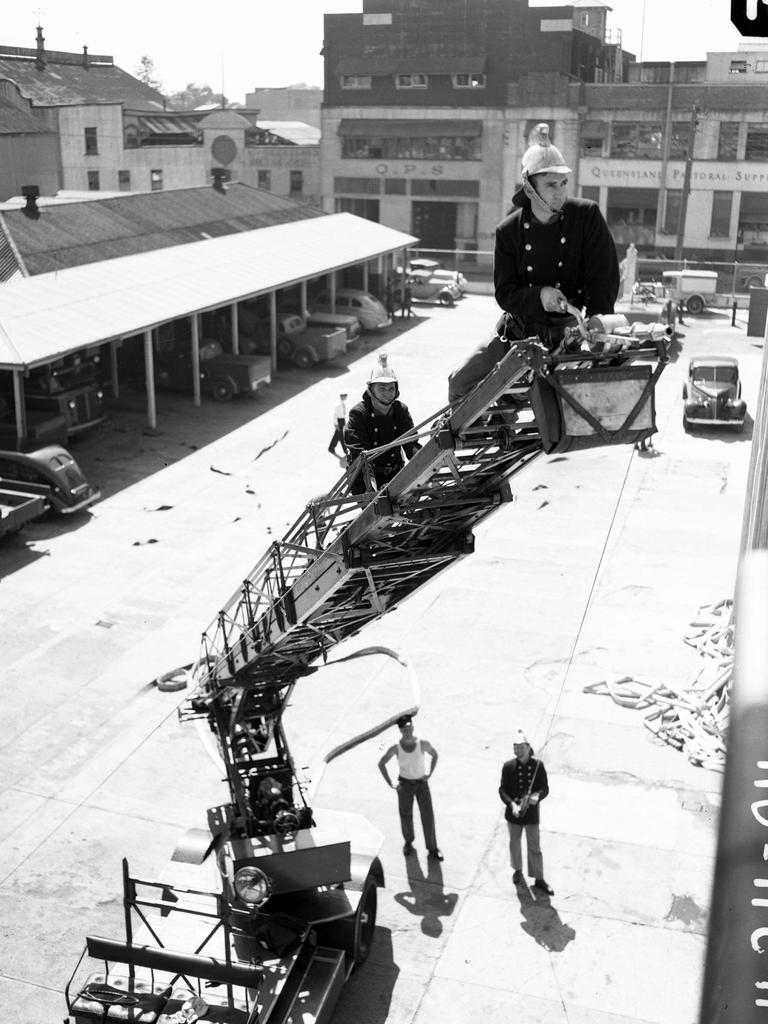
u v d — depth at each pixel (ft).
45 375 100.99
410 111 250.16
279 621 33.65
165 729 54.75
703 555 78.69
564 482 96.73
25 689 58.90
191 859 39.86
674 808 46.96
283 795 39.29
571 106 233.55
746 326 175.94
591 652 62.80
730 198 227.81
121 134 229.45
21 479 86.38
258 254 147.02
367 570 29.37
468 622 67.26
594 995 36.01
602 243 19.92
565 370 19.58
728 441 110.01
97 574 75.41
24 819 46.85
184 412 120.98
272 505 90.68
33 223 126.31
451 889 41.83
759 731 7.81
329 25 250.57
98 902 41.24
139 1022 31.35
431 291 197.57
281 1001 32.60
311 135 318.45
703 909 40.27
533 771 40.29
